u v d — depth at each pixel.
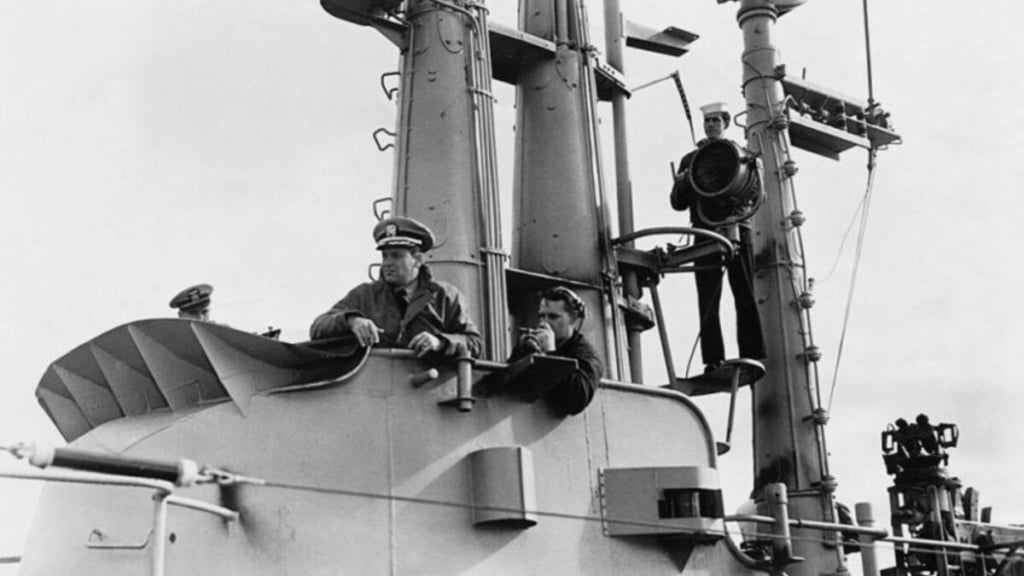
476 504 10.54
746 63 18.45
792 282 17.47
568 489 11.20
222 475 7.98
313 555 9.82
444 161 13.33
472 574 10.40
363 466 10.17
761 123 18.12
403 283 10.93
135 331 10.62
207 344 10.09
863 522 13.91
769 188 17.86
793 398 17.08
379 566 10.02
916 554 16.27
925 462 16.45
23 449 6.99
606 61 16.12
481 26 13.97
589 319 14.23
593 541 11.23
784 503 12.86
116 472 7.39
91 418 11.57
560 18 15.23
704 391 15.68
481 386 10.88
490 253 13.32
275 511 9.81
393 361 10.48
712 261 15.18
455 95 13.55
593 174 14.79
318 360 10.45
